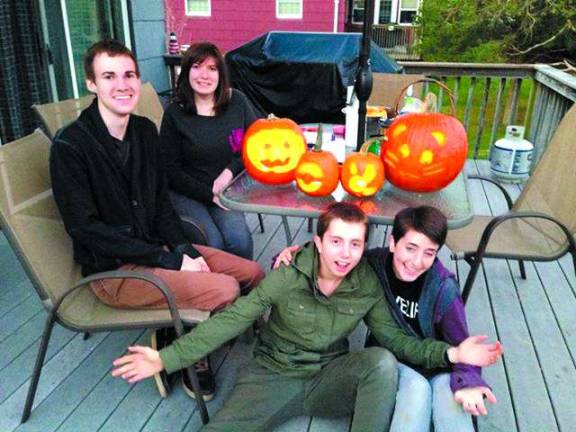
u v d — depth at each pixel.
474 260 2.09
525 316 2.41
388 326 1.65
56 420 1.76
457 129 1.65
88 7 3.99
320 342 1.63
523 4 10.56
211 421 1.58
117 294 1.75
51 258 1.73
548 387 1.95
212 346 1.56
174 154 2.42
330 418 1.77
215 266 2.02
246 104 2.57
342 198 1.75
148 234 1.96
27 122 3.50
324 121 6.05
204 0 11.58
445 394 1.48
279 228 3.40
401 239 1.51
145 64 4.88
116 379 1.96
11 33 3.26
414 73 4.96
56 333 2.23
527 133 5.04
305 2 11.31
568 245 2.03
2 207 1.57
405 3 13.33
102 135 1.73
